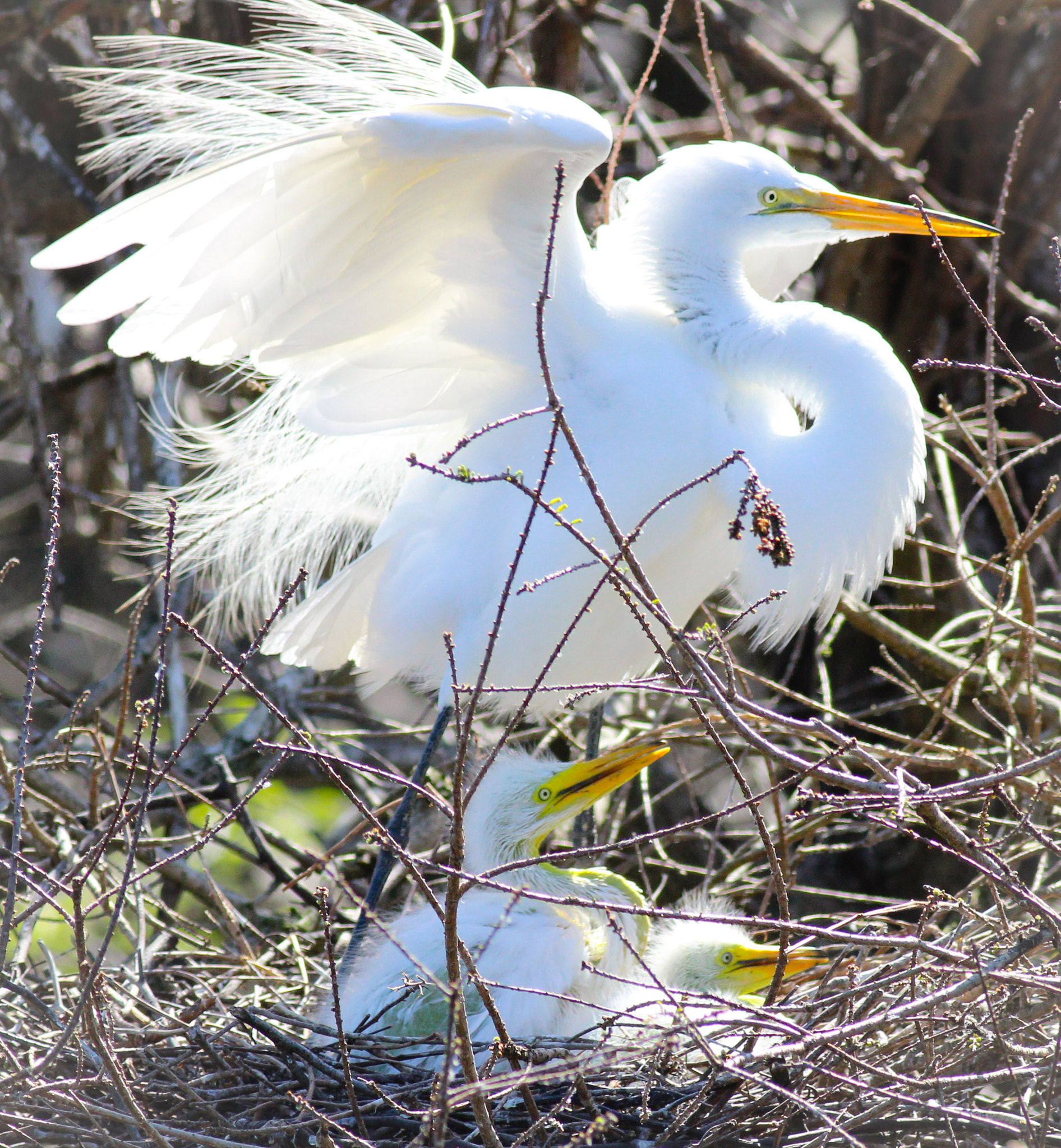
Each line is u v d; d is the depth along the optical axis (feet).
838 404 27.14
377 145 23.57
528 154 24.29
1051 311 34.35
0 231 37.76
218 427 34.96
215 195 24.18
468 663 28.27
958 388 40.68
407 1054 23.18
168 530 19.21
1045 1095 18.61
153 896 31.48
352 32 28.43
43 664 46.24
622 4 52.13
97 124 40.16
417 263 26.11
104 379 44.50
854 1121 18.26
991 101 39.50
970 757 25.03
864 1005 20.48
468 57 42.96
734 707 23.17
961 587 37.88
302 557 31.99
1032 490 39.40
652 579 28.89
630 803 39.52
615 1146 19.58
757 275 33.19
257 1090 21.33
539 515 27.35
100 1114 19.47
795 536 27.17
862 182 38.50
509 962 23.94
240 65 28.14
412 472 29.30
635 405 27.07
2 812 29.50
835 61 43.86
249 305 25.71
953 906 20.90
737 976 25.68
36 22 37.01
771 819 32.71
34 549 48.70
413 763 41.52
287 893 37.42
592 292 27.48
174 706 33.53
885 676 28.27
